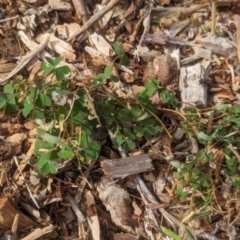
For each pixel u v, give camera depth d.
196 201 0.51
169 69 0.55
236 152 0.51
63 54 0.54
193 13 0.58
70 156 0.47
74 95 0.48
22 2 0.56
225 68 0.56
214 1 0.59
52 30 0.55
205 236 0.52
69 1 0.56
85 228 0.51
